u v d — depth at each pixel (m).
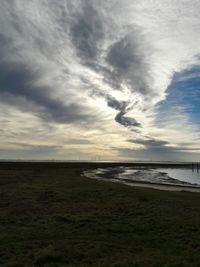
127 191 37.19
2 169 92.56
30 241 14.91
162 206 25.91
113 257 12.61
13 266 11.32
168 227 18.05
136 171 128.75
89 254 12.98
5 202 26.81
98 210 23.67
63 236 15.95
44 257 12.12
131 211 23.17
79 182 49.16
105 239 15.44
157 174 107.94
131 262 11.67
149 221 19.64
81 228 17.61
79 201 28.31
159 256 12.66
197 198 33.56
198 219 20.48
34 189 36.75
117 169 144.75
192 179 91.19
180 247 14.20
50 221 19.44
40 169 100.25
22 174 66.62
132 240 15.33
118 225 18.38
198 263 11.57
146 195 34.09
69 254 12.91
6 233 16.44
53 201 28.11
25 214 21.91
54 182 48.41
